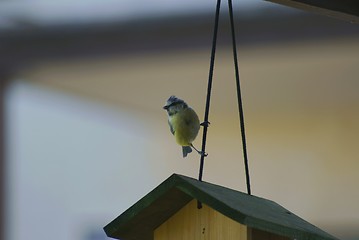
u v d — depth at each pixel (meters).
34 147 14.66
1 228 11.55
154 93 13.12
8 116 12.12
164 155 14.71
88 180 15.02
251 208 4.48
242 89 12.65
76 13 10.59
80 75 12.11
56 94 13.49
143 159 14.88
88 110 14.42
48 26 10.68
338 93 12.47
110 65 11.40
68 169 14.98
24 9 10.48
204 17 10.19
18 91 12.95
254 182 13.72
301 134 13.38
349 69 11.80
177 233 4.58
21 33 10.76
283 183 13.58
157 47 10.66
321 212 13.37
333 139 13.20
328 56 11.12
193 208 4.55
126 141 14.96
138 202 4.45
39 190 14.79
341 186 13.28
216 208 4.25
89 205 14.96
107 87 13.02
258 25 10.11
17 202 14.52
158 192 4.37
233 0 10.09
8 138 12.09
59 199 14.92
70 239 14.84
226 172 13.86
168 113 5.43
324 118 13.10
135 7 10.44
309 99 12.70
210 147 13.88
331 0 4.91
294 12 9.98
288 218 4.68
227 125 13.59
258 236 4.41
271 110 13.18
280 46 10.46
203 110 13.29
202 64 11.55
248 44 10.40
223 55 11.05
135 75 12.23
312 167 13.41
